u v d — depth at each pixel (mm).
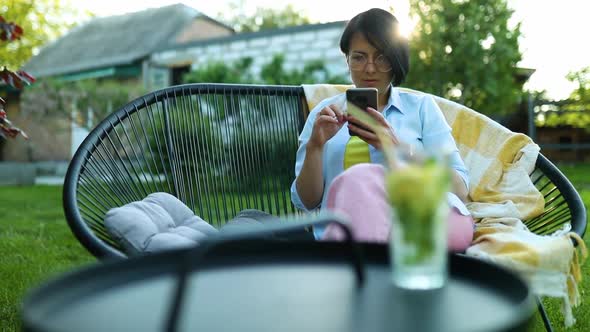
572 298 1581
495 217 1941
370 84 2061
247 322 828
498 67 7773
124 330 798
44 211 5129
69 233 3984
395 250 975
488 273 1013
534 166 2096
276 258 1139
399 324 823
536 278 1505
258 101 2477
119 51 11711
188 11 12781
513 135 2191
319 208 2020
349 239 997
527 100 10188
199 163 2291
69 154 11672
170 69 11125
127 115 2082
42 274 2871
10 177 8148
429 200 889
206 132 2443
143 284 985
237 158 2395
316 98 2500
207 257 1133
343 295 944
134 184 1973
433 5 7602
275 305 898
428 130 2068
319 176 1938
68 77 12328
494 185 2131
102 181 1851
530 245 1557
